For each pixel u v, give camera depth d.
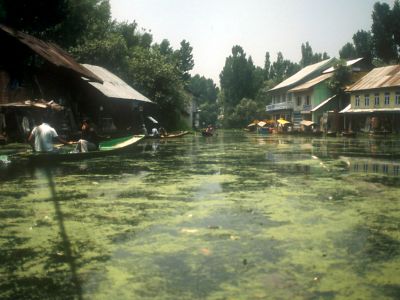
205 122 91.25
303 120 51.03
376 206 5.80
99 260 3.64
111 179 8.52
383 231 4.49
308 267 3.42
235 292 2.95
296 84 56.03
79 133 21.19
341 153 16.38
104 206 5.87
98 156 13.40
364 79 43.72
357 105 43.22
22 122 18.72
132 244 4.09
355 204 5.95
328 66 55.09
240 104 75.69
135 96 31.14
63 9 27.75
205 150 18.20
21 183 7.89
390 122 38.38
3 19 24.62
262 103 75.38
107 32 48.44
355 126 43.81
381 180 8.41
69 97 24.75
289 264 3.49
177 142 26.31
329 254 3.74
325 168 10.73
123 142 22.34
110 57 41.06
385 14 60.28
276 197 6.53
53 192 6.97
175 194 6.81
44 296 2.92
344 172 9.84
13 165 10.86
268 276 3.24
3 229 4.66
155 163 11.98
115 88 29.73
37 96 20.75
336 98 48.62
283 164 11.84
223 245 4.04
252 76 79.88
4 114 18.39
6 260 3.65
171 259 3.65
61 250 3.92
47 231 4.57
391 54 60.88
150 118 38.31
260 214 5.35
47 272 3.37
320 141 27.83
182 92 44.94
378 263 3.50
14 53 19.64
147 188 7.41
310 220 5.01
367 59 49.16
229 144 23.75
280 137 36.44
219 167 11.00
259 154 15.88
